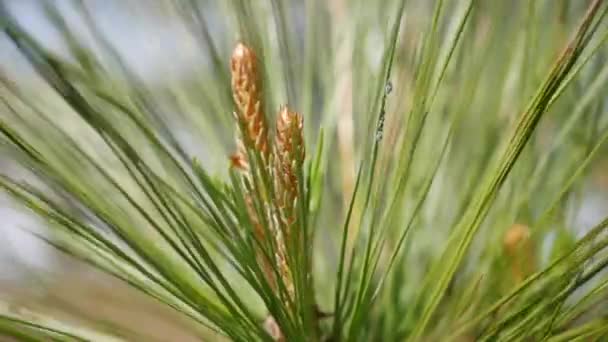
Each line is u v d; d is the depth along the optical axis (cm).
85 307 50
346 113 49
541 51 47
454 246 46
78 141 45
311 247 41
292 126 39
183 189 44
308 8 50
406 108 45
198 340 50
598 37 48
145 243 43
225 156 47
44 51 37
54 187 42
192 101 48
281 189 39
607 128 46
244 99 40
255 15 49
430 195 48
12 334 41
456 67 47
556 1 48
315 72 50
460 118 47
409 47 47
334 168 49
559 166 48
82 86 43
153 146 44
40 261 55
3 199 45
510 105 48
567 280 40
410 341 43
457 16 46
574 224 47
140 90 46
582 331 42
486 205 41
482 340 42
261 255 42
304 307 40
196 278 44
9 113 44
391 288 47
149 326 50
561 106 48
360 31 49
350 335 42
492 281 46
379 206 46
